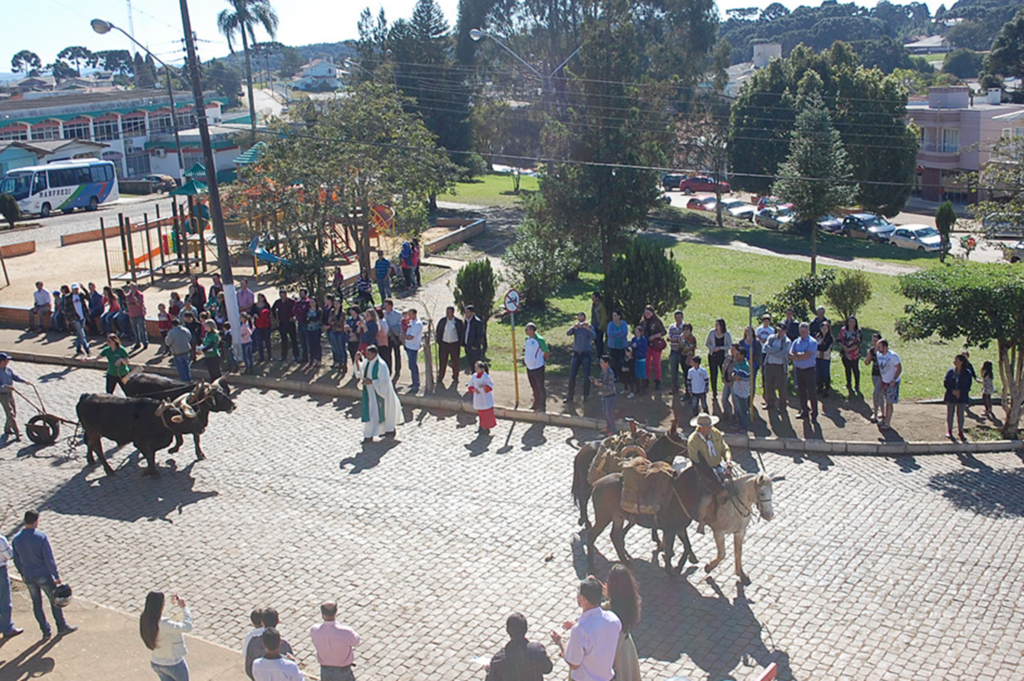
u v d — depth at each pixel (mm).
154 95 81625
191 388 16594
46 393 20844
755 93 55625
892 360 16750
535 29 61250
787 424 17297
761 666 9945
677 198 67938
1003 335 15984
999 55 97375
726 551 12641
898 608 11039
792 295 24234
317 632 9375
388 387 17047
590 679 7734
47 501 14922
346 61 75750
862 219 50875
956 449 16188
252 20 69562
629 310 22734
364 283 26047
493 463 15852
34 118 69188
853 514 13664
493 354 23094
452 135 63844
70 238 41312
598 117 26250
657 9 62406
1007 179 25531
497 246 39250
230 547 13109
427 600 11500
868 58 143250
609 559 12461
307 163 28078
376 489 14906
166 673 8938
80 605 11625
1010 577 11695
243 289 23109
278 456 16500
